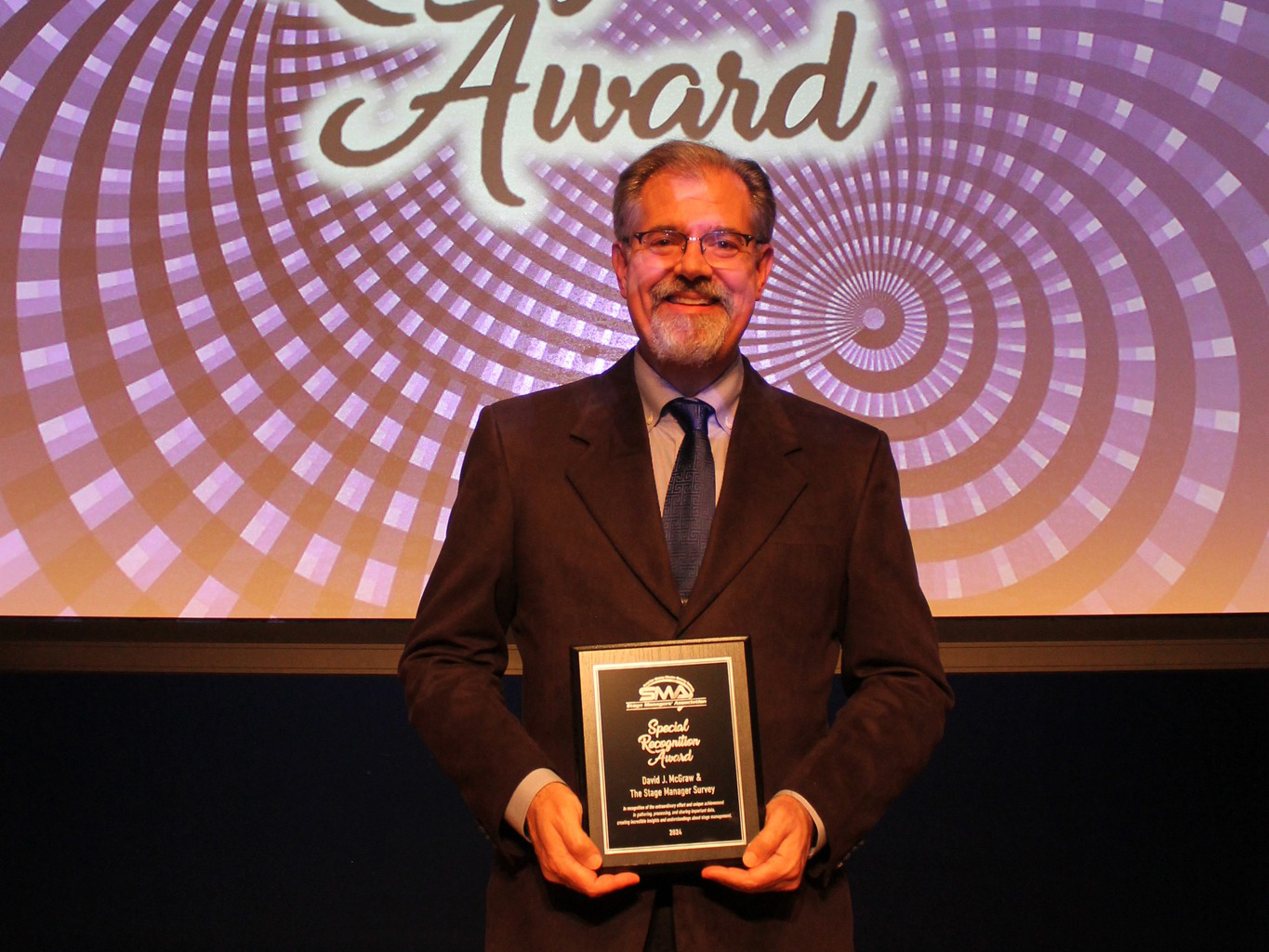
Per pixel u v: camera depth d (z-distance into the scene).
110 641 1.80
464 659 1.04
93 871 1.85
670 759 0.92
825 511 1.07
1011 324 1.88
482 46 1.95
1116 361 1.86
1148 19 1.94
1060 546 1.82
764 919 0.96
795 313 1.89
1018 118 1.92
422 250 1.90
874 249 1.90
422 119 1.93
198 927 1.84
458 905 1.87
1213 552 1.80
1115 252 1.88
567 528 1.05
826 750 0.96
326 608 1.81
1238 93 1.91
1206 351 1.85
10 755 1.86
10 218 1.86
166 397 1.85
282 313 1.87
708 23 1.96
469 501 1.10
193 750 1.89
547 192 1.92
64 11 1.92
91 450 1.83
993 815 1.88
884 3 1.95
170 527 1.82
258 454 1.84
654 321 1.08
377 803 1.90
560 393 1.17
